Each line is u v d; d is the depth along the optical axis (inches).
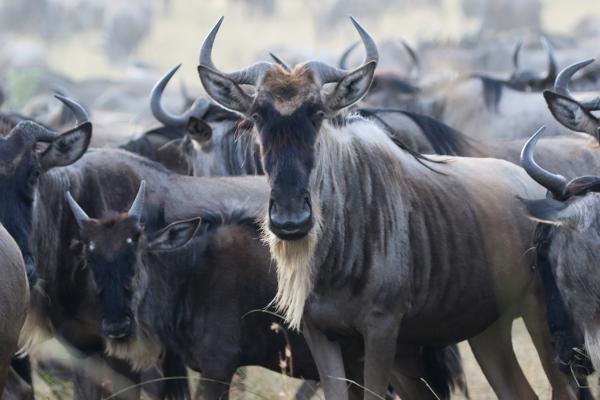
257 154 1572.3
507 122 2214.6
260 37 6963.6
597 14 6830.7
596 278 1048.8
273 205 1045.8
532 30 5216.5
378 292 1115.9
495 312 1209.4
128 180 1325.0
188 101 2383.1
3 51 5797.2
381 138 1164.5
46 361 1450.5
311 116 1063.6
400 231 1132.5
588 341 1060.5
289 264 1085.1
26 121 1242.6
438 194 1176.2
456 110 2273.6
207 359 1252.5
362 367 1222.9
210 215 1280.8
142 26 6732.3
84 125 1248.2
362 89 1090.7
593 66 2588.6
